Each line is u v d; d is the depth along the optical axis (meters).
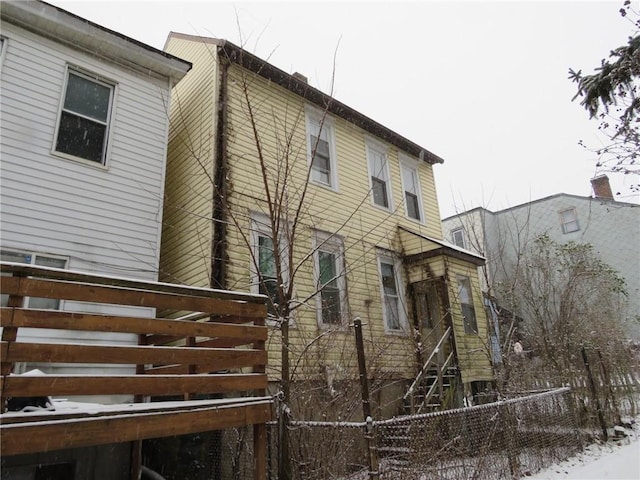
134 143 8.45
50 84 7.69
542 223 22.61
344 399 6.74
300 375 7.58
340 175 11.51
